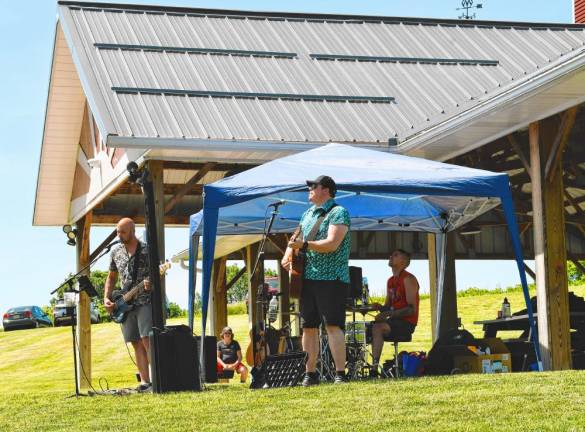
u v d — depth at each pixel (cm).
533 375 794
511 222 941
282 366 855
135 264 927
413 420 582
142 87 1373
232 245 1686
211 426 613
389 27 1714
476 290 3170
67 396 948
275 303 1220
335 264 803
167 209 1299
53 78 1680
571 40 1664
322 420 604
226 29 1641
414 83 1502
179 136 1245
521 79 1031
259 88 1435
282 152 1284
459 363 1033
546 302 1080
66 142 1830
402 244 1886
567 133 1070
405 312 1030
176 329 871
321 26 1695
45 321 4441
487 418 577
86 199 1769
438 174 944
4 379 2361
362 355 1061
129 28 1580
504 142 1355
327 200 812
